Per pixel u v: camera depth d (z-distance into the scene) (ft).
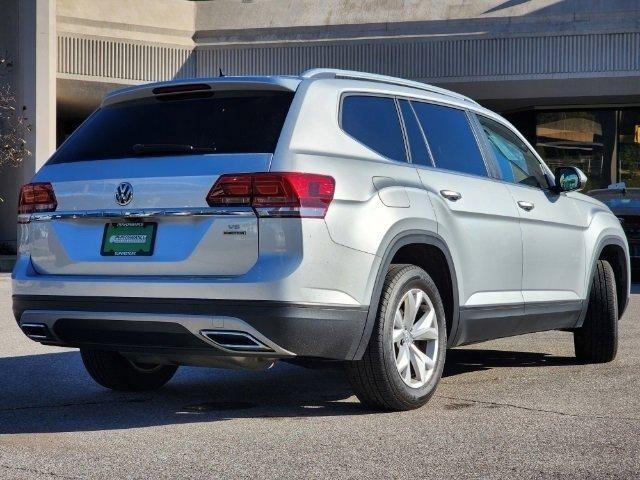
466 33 83.05
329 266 17.56
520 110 92.63
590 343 26.23
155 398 21.29
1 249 81.66
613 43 80.48
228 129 18.24
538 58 81.92
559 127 91.45
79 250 18.70
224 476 14.57
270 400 21.01
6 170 82.23
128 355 19.49
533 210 23.36
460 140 22.06
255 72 86.89
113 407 20.20
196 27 88.43
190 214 17.66
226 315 17.21
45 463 15.34
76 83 85.76
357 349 18.20
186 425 18.30
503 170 23.13
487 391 21.97
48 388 22.47
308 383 23.35
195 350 17.88
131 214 18.13
